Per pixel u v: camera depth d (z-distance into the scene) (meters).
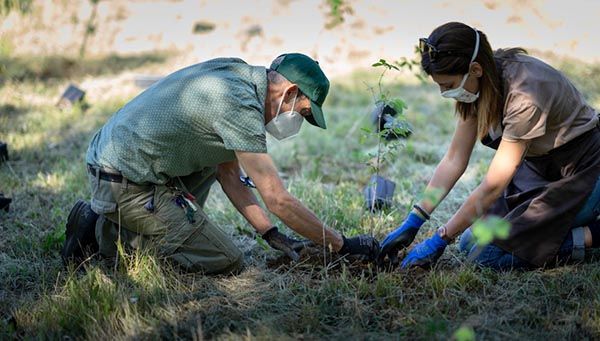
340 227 7.61
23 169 9.62
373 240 6.46
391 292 5.96
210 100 5.91
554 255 6.25
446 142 10.95
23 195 8.59
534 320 5.61
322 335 5.47
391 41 16.92
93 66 15.68
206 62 6.30
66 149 10.54
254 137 5.84
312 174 9.44
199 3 19.33
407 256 6.41
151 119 6.06
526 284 6.06
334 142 10.97
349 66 15.98
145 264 6.28
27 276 6.57
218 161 6.29
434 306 5.75
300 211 6.03
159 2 19.42
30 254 7.00
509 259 6.33
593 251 6.63
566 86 6.01
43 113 12.29
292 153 10.45
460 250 6.77
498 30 16.81
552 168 6.35
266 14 18.61
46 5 18.38
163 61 16.08
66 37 17.28
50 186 8.93
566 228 6.22
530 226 6.23
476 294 6.01
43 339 5.47
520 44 16.11
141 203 6.29
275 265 6.71
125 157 6.15
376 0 18.50
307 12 18.64
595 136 6.20
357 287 6.11
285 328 5.56
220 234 6.44
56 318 5.68
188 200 6.36
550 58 15.32
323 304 5.84
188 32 17.80
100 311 5.68
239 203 6.79
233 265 6.47
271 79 6.03
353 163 10.06
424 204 6.50
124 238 6.57
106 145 6.27
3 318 5.85
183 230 6.32
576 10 17.45
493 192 6.02
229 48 16.92
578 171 6.23
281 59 6.07
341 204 8.11
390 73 15.42
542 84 5.82
